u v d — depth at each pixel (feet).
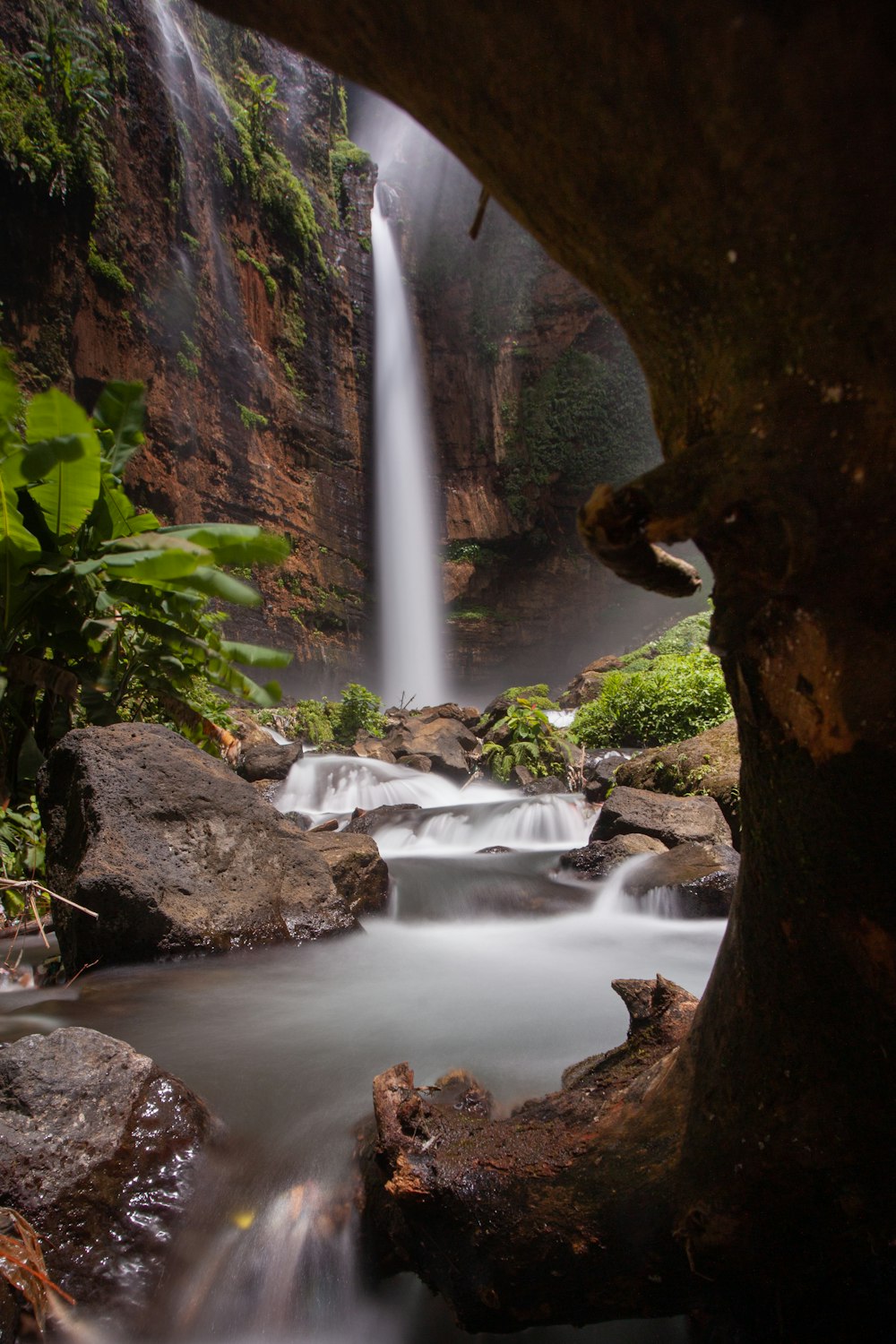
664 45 2.49
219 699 30.40
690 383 3.43
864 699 3.08
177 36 68.28
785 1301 4.34
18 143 48.73
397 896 18.12
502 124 3.10
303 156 87.81
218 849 14.07
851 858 3.36
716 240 2.96
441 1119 5.68
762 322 2.98
